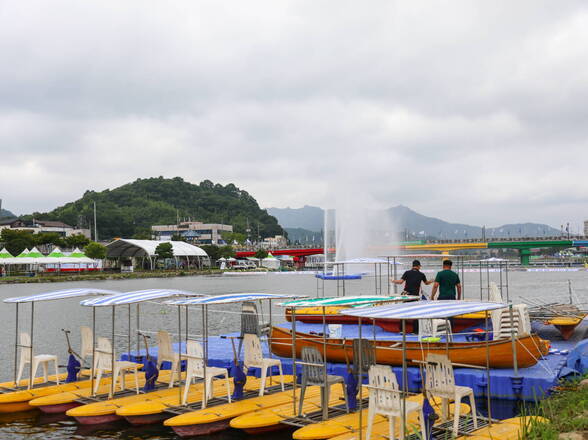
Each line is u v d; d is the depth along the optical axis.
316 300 15.45
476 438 12.05
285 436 14.86
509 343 16.66
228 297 16.36
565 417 11.80
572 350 18.75
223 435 14.88
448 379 12.30
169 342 17.78
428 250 170.62
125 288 97.00
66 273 138.88
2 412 17.64
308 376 14.34
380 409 11.95
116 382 19.11
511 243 174.88
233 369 16.41
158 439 15.32
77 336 37.44
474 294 63.09
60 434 15.78
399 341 17.52
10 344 33.78
